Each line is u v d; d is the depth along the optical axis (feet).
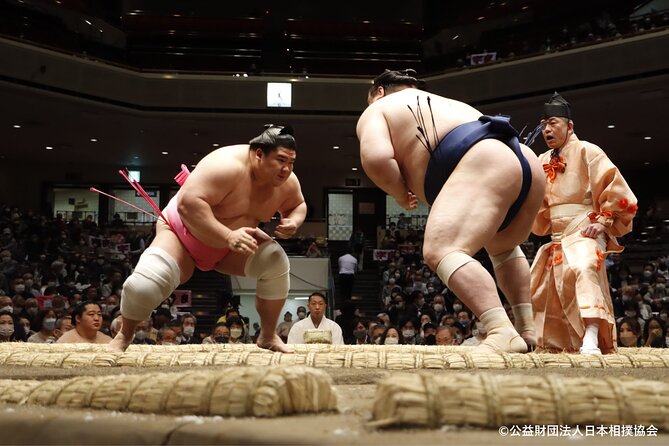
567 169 12.31
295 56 61.52
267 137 9.10
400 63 61.72
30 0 53.31
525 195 8.79
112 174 66.33
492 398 3.65
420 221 68.39
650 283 45.03
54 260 49.21
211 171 8.91
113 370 7.55
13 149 61.16
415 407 3.56
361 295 53.78
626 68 46.70
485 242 8.25
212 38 61.41
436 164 8.71
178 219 9.30
